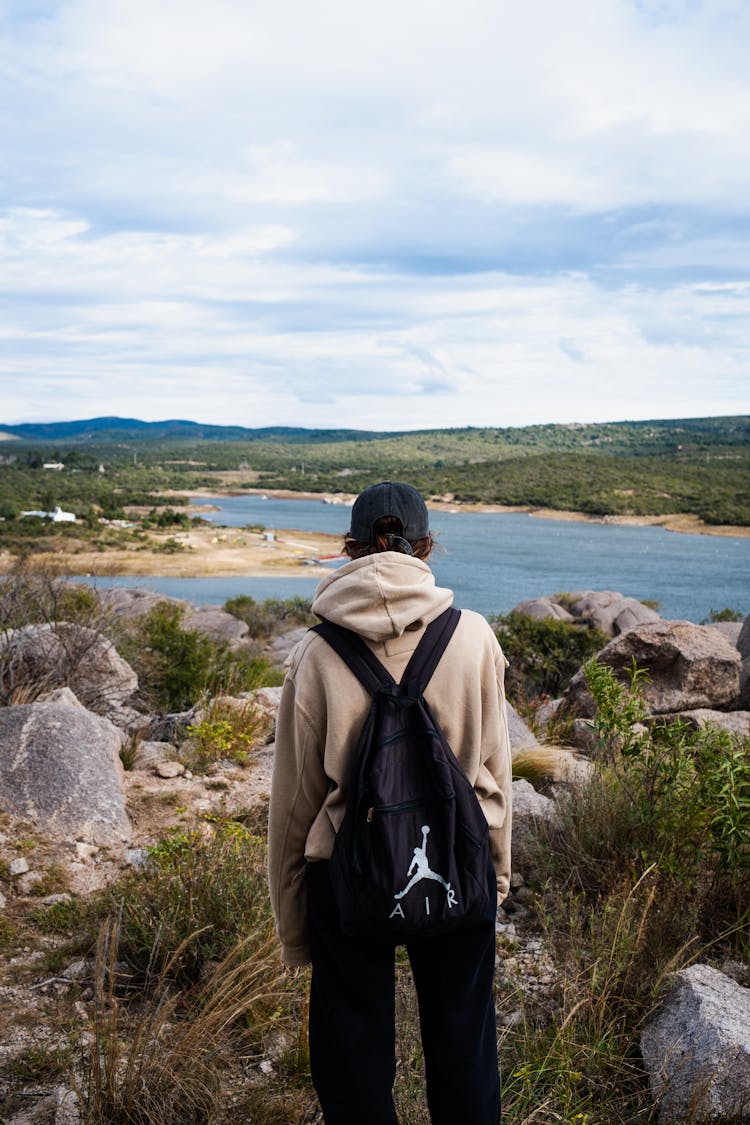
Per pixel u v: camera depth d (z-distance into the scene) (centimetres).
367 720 165
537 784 467
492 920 167
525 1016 260
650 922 291
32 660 661
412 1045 240
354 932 157
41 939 308
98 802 403
